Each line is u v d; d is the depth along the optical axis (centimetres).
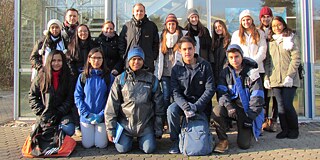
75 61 508
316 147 461
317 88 656
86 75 466
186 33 529
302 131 564
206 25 692
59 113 459
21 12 688
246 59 466
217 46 546
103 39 537
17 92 683
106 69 474
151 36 537
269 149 455
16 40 684
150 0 711
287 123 514
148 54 530
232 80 466
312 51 652
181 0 711
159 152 447
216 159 414
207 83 453
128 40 528
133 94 438
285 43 497
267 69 525
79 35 508
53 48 529
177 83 458
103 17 692
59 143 433
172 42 513
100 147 466
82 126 465
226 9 692
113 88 445
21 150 462
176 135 450
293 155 428
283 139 506
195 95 460
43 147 433
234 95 462
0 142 513
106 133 464
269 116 621
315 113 654
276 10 689
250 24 523
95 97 462
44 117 446
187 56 449
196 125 441
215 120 449
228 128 548
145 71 452
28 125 647
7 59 1792
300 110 662
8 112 889
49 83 449
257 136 468
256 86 454
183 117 456
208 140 434
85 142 463
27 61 686
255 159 414
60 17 696
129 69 447
